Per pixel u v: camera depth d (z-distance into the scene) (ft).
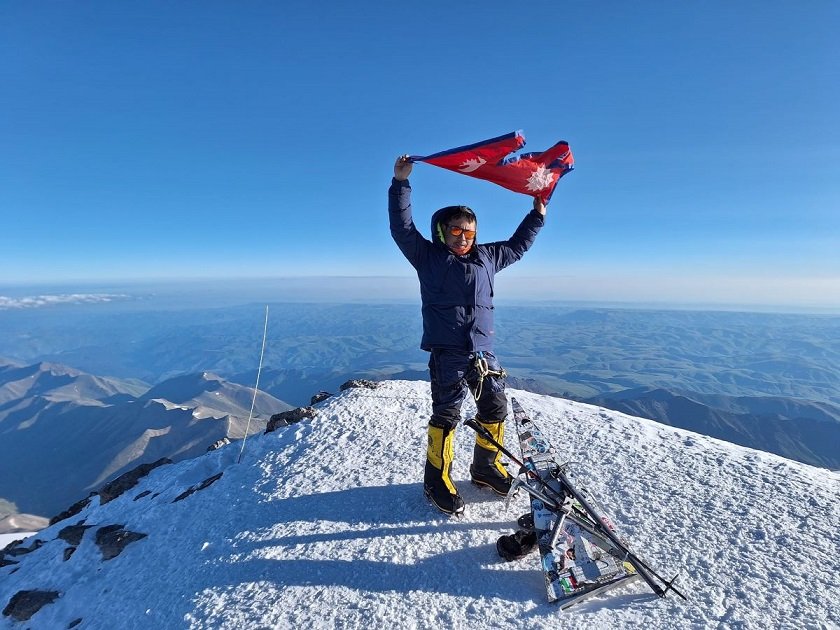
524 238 16.20
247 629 11.86
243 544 15.71
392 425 23.58
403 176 14.34
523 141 14.52
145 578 16.89
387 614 11.71
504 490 16.05
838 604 10.89
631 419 23.13
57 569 21.13
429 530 14.84
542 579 12.37
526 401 26.11
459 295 14.51
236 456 24.63
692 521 14.55
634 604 11.34
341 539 14.92
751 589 11.59
